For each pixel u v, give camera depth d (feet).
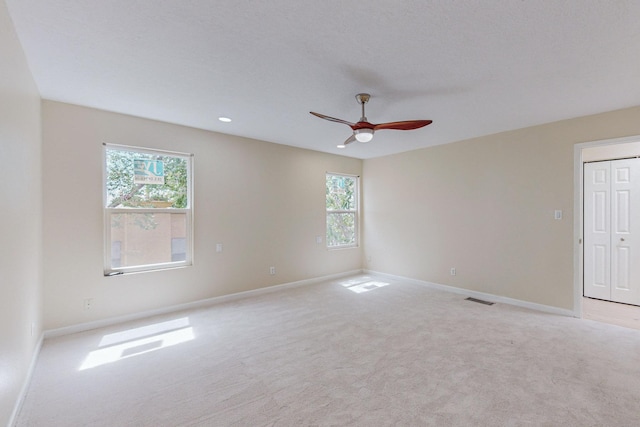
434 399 6.57
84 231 10.57
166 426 5.81
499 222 13.87
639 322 11.21
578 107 10.57
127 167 11.68
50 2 5.31
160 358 8.51
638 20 5.74
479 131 13.64
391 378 7.43
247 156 14.88
